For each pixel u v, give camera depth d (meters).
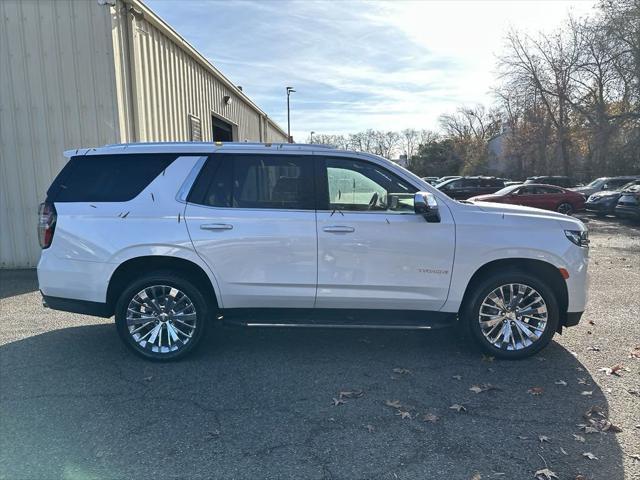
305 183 4.61
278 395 3.95
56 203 4.63
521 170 47.03
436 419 3.56
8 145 9.02
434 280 4.57
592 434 3.35
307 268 4.54
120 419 3.54
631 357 4.77
